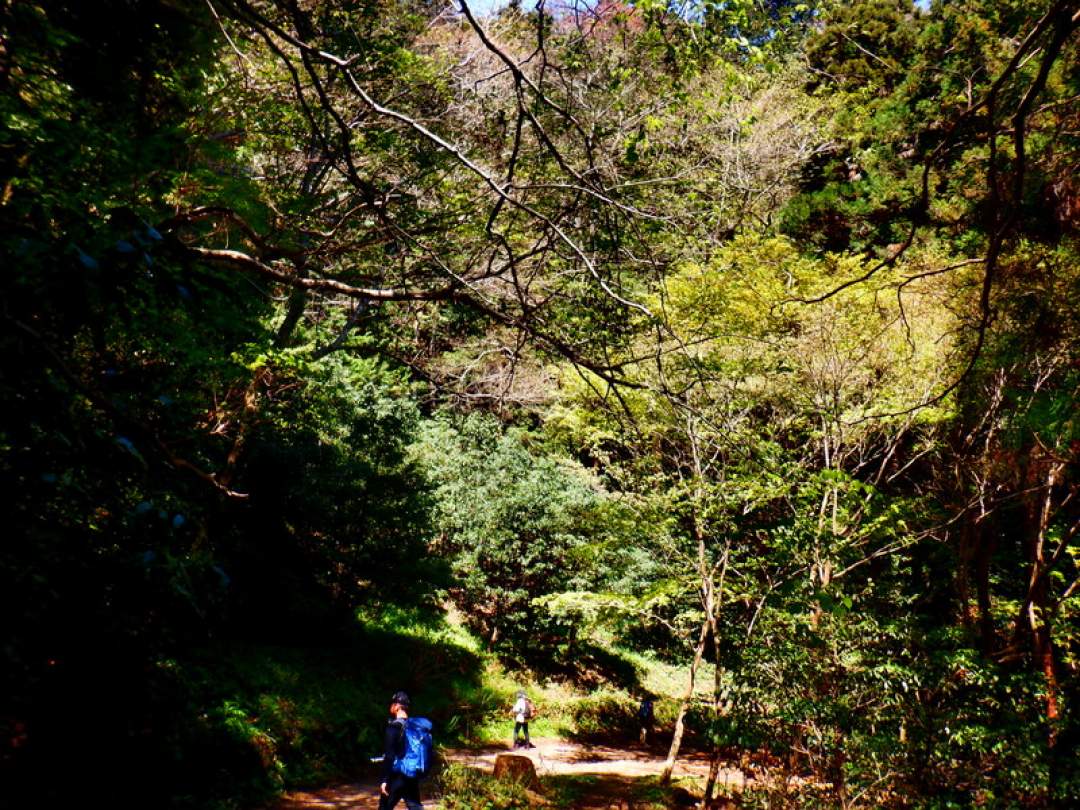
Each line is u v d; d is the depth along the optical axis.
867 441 11.84
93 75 3.74
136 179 3.78
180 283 2.12
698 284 9.69
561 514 18.41
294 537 13.31
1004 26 6.82
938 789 6.91
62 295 1.72
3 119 2.88
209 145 5.35
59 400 1.83
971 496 9.18
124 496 2.02
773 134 14.37
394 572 14.10
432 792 9.97
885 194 11.67
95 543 1.93
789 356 10.03
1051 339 7.25
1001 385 8.00
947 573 11.62
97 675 2.76
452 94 7.41
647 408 10.39
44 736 4.80
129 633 2.15
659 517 11.46
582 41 3.62
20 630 1.82
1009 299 7.23
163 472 2.20
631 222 3.06
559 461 16.28
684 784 11.83
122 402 2.07
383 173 7.83
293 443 12.62
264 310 5.91
